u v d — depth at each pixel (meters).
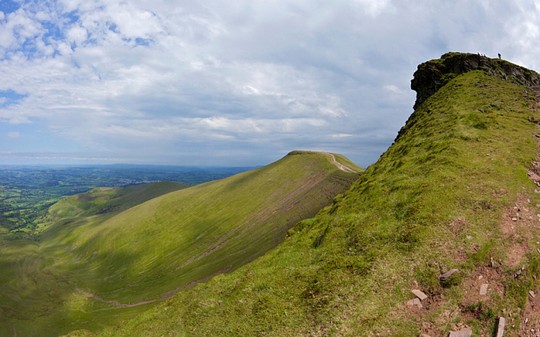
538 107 45.41
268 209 134.75
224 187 192.12
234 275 29.69
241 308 22.08
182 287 94.06
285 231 95.06
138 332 26.08
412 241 20.50
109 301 111.75
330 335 16.45
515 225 20.36
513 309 15.73
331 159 173.50
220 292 26.20
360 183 41.59
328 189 117.38
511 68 65.81
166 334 23.41
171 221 171.12
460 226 20.61
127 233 177.50
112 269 147.38
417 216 22.39
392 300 17.33
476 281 17.20
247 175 199.00
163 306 29.84
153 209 198.50
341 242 24.73
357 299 17.97
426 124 46.25
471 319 15.66
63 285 139.38
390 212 25.05
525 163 27.67
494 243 18.86
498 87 54.28
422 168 30.16
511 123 37.41
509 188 23.94
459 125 37.25
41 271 162.12
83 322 97.81
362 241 22.92
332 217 31.97
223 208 160.75
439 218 21.52
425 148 36.06
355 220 26.69
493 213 21.44
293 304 20.33
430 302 16.88
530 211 21.75
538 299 16.25
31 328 102.00
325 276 21.23
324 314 18.02
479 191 23.72
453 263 18.19
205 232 143.12
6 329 102.88
